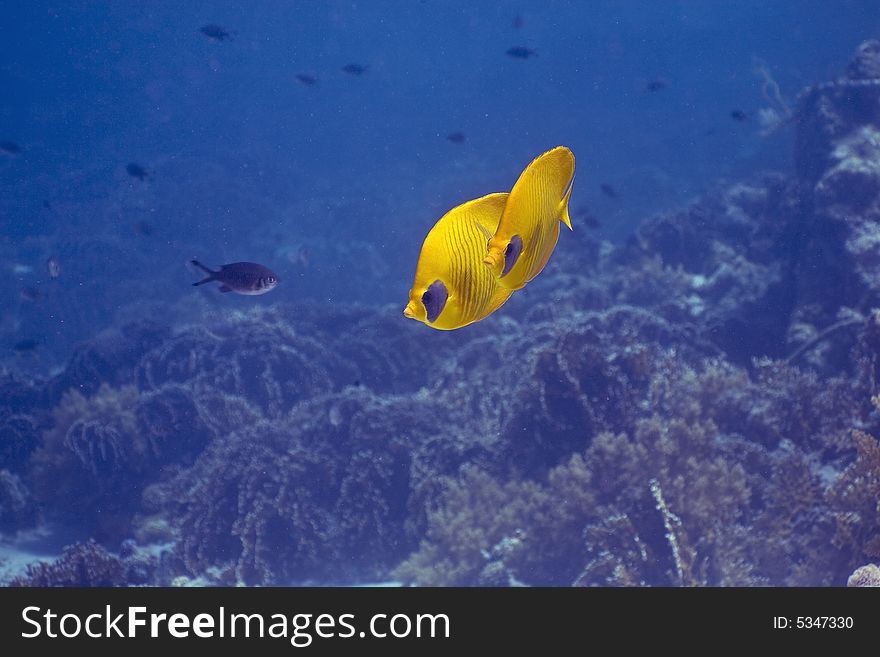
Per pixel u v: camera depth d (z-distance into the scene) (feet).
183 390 37.22
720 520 22.77
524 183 4.71
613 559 22.12
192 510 29.37
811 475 23.18
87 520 34.09
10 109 326.85
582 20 325.21
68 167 137.49
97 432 35.04
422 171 122.83
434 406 33.40
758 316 38.50
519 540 24.64
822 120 39.63
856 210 35.06
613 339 30.63
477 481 27.27
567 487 24.63
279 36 345.51
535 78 199.93
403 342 44.16
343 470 30.19
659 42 219.41
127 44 343.67
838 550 20.40
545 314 44.34
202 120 227.61
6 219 100.12
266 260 80.69
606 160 134.00
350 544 28.32
